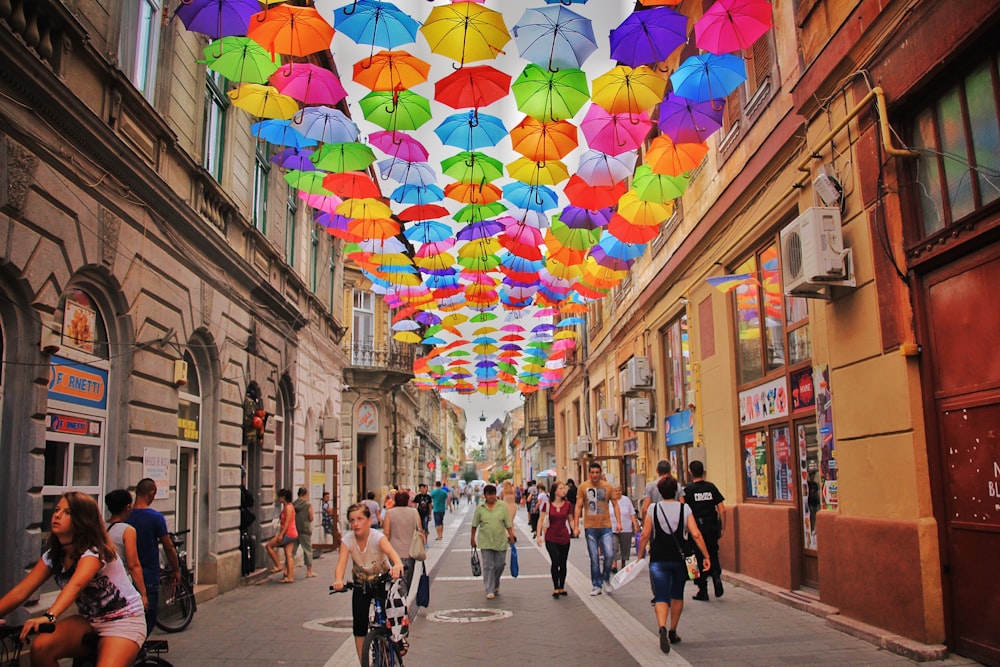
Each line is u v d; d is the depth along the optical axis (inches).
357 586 250.2
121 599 174.1
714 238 523.8
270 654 298.4
